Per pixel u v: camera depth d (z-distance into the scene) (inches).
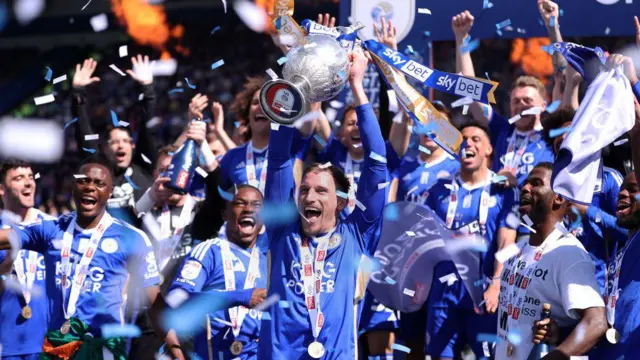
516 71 412.5
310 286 167.2
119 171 256.1
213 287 198.4
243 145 249.3
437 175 245.6
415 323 244.2
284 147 169.0
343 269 168.6
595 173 162.6
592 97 163.9
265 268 203.5
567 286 163.2
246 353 197.8
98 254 200.7
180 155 229.9
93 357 196.7
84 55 635.5
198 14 629.6
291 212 171.6
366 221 170.7
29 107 608.7
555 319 167.2
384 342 241.3
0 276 224.2
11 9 604.4
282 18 170.4
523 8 271.7
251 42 625.0
